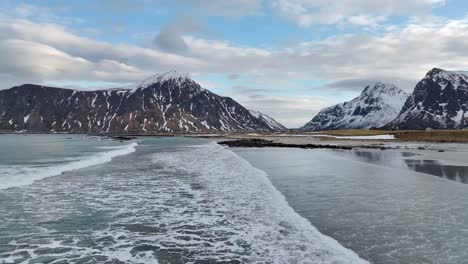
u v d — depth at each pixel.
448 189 20.05
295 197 18.23
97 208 16.58
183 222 14.27
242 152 51.59
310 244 11.41
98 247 11.62
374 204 16.48
